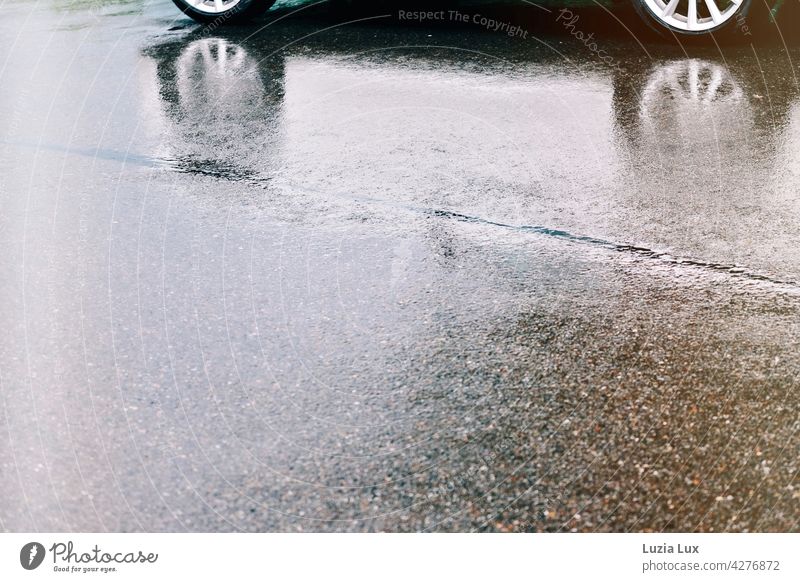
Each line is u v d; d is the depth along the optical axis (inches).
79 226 142.9
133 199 152.3
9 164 168.7
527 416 96.0
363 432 94.0
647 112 178.9
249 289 122.7
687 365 104.0
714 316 113.7
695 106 180.5
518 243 133.6
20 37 259.0
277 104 193.2
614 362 105.0
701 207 142.6
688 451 90.2
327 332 112.2
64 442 93.7
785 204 142.6
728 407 96.4
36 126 187.6
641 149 163.3
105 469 89.8
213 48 233.8
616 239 134.1
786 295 118.1
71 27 266.7
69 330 114.0
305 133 177.8
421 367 104.9
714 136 167.2
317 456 90.7
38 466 90.4
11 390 102.3
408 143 170.2
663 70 200.1
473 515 83.4
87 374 105.0
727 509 83.2
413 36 232.2
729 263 126.6
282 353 108.1
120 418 97.3
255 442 92.9
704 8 230.7
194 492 86.6
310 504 85.0
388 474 88.1
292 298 120.2
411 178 156.1
